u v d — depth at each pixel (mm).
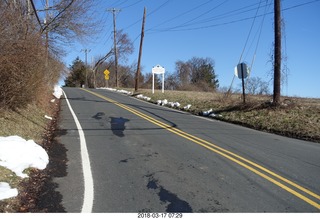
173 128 11758
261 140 10266
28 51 9398
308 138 11203
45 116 12648
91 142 9102
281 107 15031
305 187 5855
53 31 18188
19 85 9438
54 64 19141
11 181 5430
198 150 8359
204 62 86562
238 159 7559
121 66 82250
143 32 34250
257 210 4832
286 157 8016
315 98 20438
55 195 5230
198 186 5742
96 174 6305
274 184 5945
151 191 5480
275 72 15383
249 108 15961
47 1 17406
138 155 7762
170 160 7363
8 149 6246
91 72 81625
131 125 12172
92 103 20266
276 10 15141
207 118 15859
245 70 17047
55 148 8289
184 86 69000
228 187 5730
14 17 8859
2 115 8844
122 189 5547
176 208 4836
